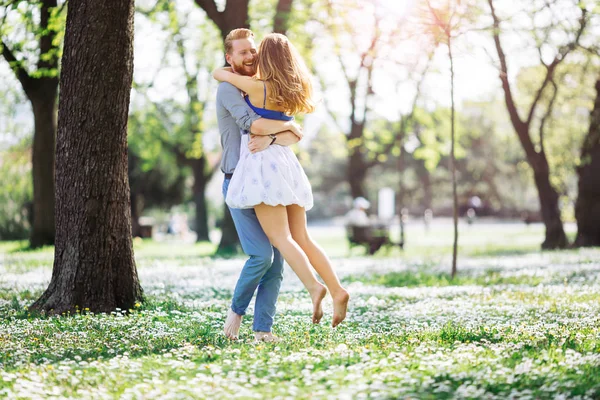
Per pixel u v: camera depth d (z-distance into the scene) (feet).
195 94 117.70
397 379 15.01
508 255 75.82
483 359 17.12
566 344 19.61
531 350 18.85
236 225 20.67
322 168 292.61
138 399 13.78
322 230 229.45
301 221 20.34
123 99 28.27
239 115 19.75
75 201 27.91
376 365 16.11
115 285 28.40
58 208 28.25
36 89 74.18
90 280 27.86
